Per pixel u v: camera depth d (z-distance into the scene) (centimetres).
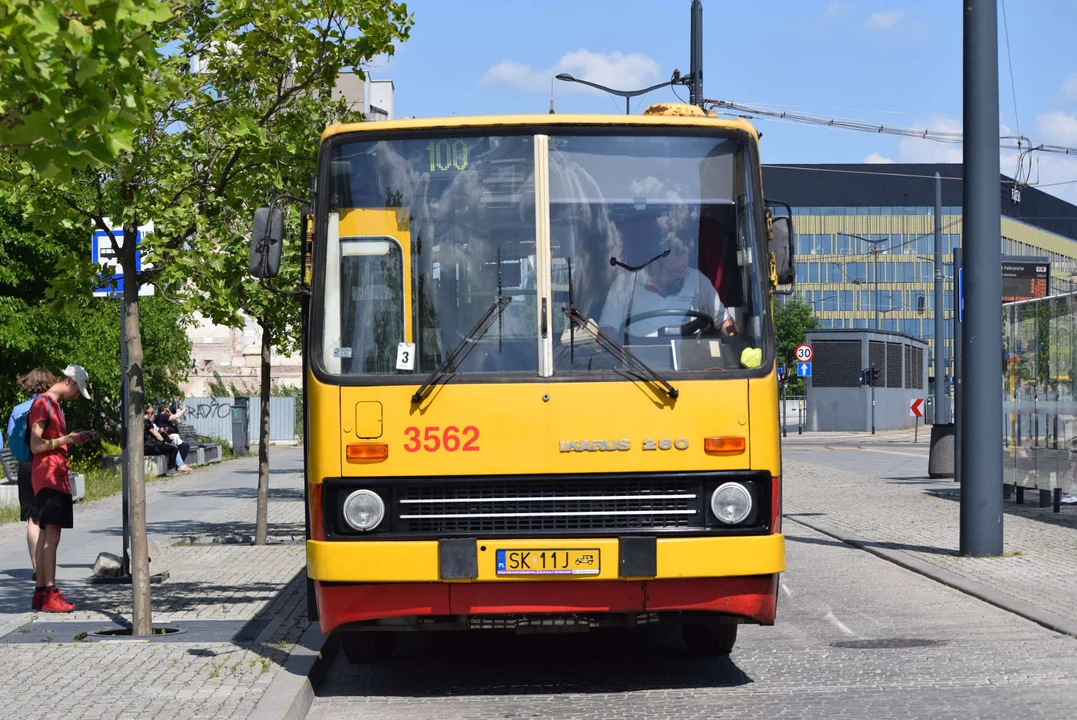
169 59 895
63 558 1448
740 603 725
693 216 770
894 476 2661
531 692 773
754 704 723
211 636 920
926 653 863
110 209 968
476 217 764
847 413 5869
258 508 1549
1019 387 1919
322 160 774
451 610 720
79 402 2788
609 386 731
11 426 1096
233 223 1183
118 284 1074
